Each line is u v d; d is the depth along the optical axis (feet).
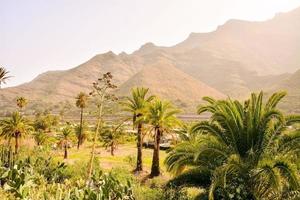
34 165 92.43
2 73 142.72
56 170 90.22
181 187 63.52
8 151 95.96
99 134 272.92
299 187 48.83
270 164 50.21
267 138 54.60
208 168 56.70
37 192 63.93
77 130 253.24
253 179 52.90
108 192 63.41
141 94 139.64
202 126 57.62
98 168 99.60
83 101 252.21
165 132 132.16
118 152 221.66
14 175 60.95
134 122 130.31
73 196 58.90
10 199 56.34
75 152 225.35
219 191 54.49
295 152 53.88
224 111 56.65
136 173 133.08
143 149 231.09
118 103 112.37
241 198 53.11
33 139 212.84
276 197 52.70
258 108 55.57
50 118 371.56
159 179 102.06
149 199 67.87
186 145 60.59
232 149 55.77
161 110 125.59
